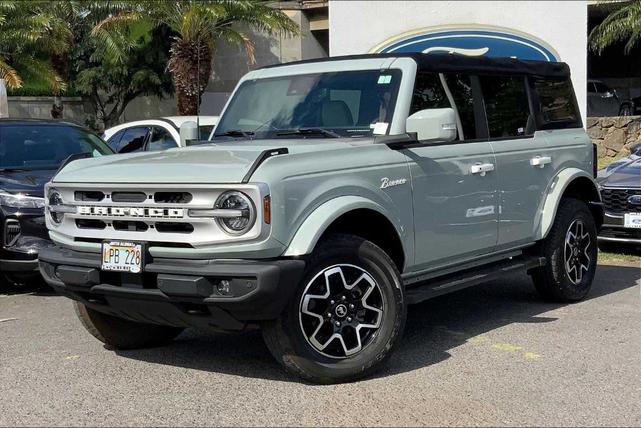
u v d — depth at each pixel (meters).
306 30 27.89
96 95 27.33
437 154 5.69
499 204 6.31
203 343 6.13
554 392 4.78
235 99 6.55
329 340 4.84
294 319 4.66
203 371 5.34
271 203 4.48
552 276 7.06
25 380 5.20
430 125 5.33
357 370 4.91
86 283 4.89
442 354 5.63
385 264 5.02
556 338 6.04
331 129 5.78
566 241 7.13
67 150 9.15
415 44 17.03
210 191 4.50
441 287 5.68
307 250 4.57
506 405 4.56
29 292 8.38
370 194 5.08
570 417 4.37
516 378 5.05
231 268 4.44
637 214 9.44
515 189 6.50
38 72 22.20
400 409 4.50
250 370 5.34
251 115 6.32
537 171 6.79
